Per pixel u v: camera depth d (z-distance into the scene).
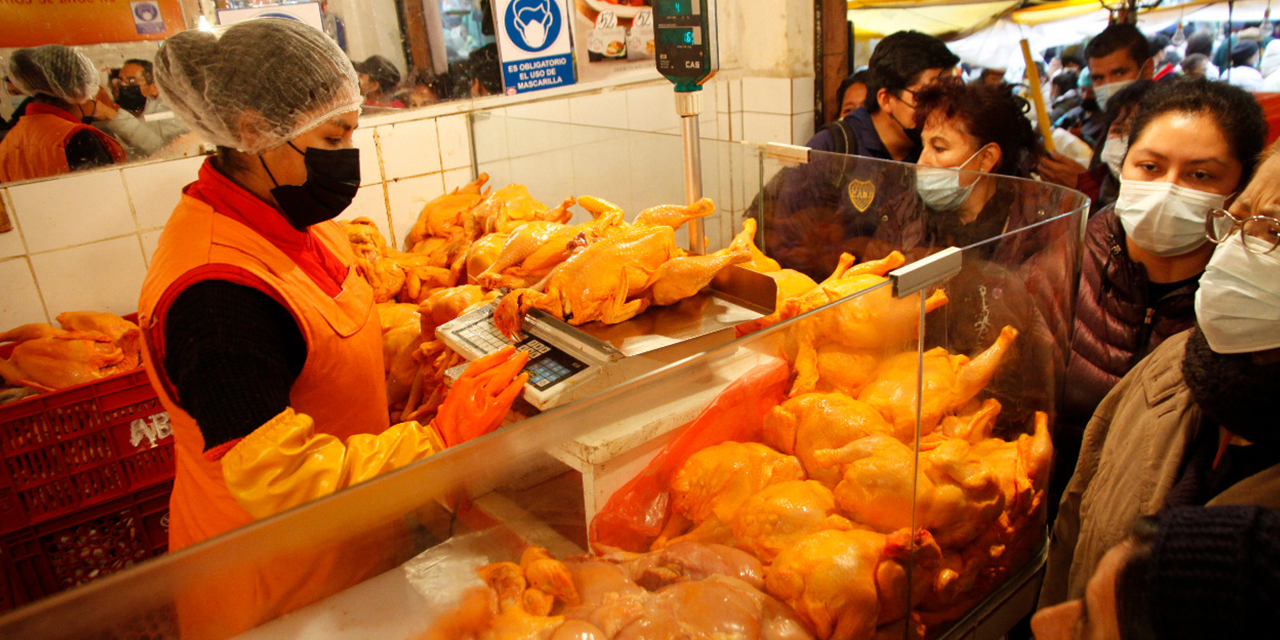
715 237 2.02
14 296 2.00
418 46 2.53
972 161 1.85
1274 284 0.85
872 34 3.04
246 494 0.92
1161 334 1.55
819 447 0.99
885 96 2.60
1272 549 0.50
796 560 0.88
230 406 0.94
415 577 0.77
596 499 0.90
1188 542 0.54
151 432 1.78
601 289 1.24
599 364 1.16
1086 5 2.42
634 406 0.90
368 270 2.09
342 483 0.96
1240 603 0.50
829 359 1.05
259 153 1.12
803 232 1.77
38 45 1.91
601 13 2.99
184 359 0.96
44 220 2.00
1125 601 0.57
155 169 2.14
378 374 1.31
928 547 0.96
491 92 2.75
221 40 1.07
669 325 1.28
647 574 0.89
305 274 1.16
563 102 2.94
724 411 0.99
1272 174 0.88
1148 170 1.51
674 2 1.51
